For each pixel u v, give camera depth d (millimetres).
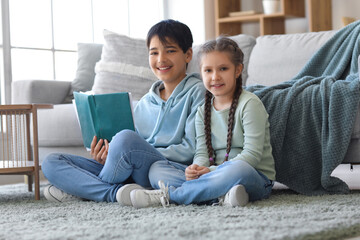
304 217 1520
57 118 3141
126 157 1936
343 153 2164
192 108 2188
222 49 2008
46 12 4277
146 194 1825
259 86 2596
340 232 1342
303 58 3062
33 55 4211
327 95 2230
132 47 3500
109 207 1846
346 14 4867
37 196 2256
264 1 5004
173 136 2186
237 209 1671
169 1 5168
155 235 1293
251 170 1762
